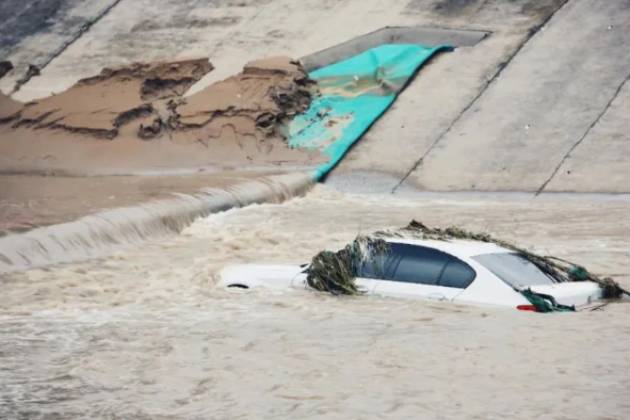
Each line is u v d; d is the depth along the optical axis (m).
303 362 43.19
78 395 38.19
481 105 179.50
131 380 40.50
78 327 52.47
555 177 155.38
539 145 165.00
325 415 35.06
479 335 47.56
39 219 94.88
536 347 45.12
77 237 88.06
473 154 165.50
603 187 149.75
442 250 55.38
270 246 92.94
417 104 183.50
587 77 181.38
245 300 58.81
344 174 164.38
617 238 99.38
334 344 46.62
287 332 49.53
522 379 39.72
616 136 164.12
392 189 157.38
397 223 112.88
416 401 36.69
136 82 196.25
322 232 102.75
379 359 43.53
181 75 199.62
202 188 127.81
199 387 39.25
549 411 35.12
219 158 172.62
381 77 190.12
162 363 43.44
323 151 172.25
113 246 91.69
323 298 57.62
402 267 56.34
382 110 182.62
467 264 54.28
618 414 34.66
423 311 53.00
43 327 52.59
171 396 37.94
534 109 175.25
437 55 198.00
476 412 35.16
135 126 182.38
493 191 153.50
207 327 51.38
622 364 41.94
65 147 178.62
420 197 151.50
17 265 78.06
